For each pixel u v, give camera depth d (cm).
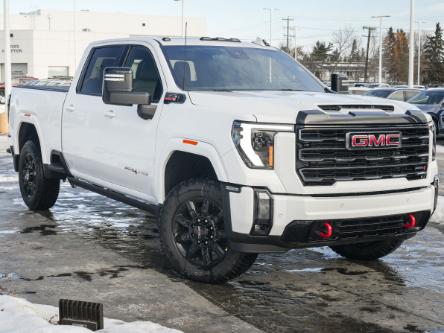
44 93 859
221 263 571
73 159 786
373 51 11556
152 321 506
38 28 11088
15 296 557
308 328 496
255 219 529
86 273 631
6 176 1266
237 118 538
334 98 598
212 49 702
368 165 550
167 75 647
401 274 646
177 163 625
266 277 629
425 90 2325
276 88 680
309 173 530
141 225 853
